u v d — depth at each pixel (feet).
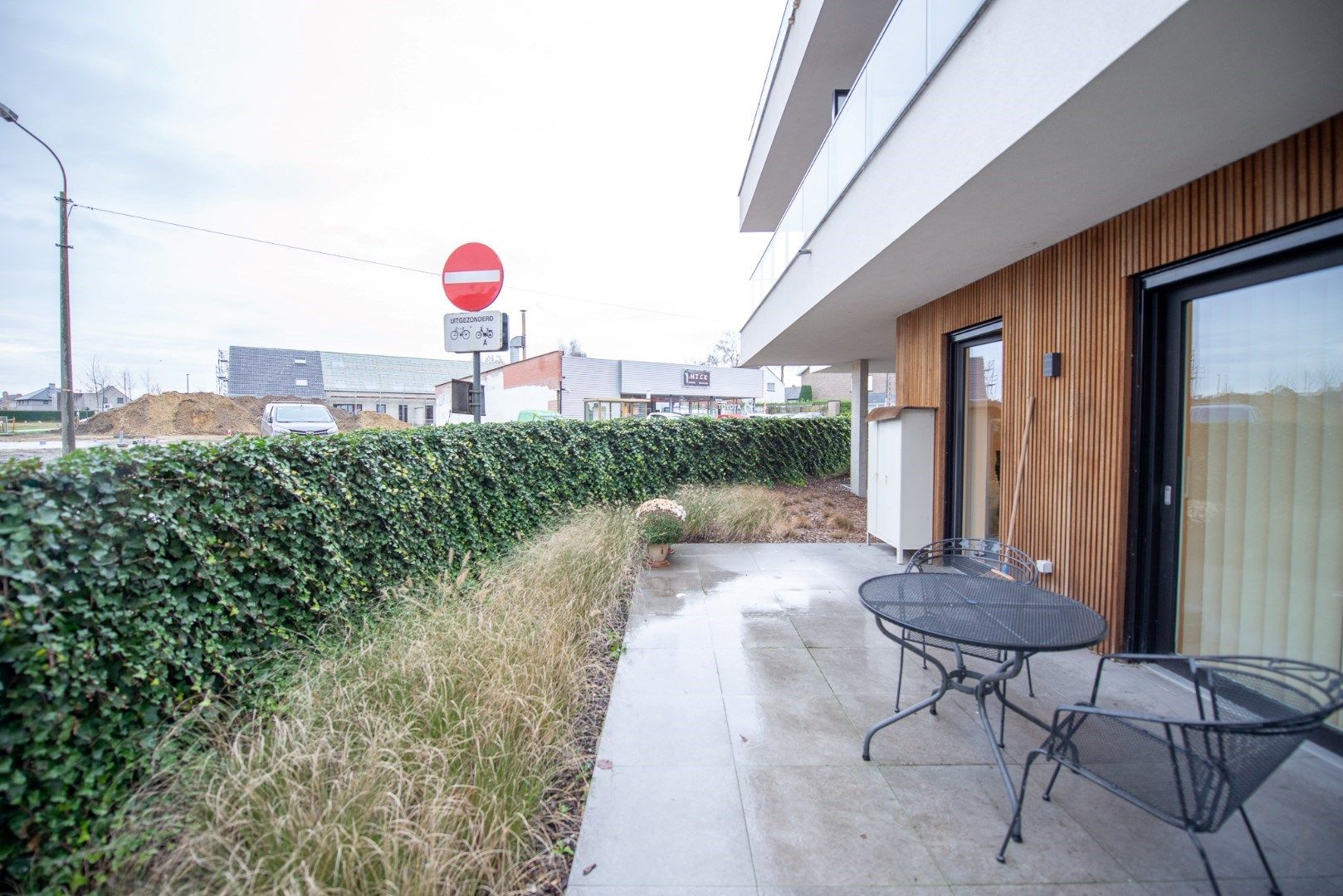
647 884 5.97
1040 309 13.30
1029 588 9.25
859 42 21.99
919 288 17.08
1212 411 9.71
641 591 16.25
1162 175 9.18
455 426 17.33
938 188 10.39
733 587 16.56
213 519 8.34
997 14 8.45
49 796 5.79
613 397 101.40
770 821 6.88
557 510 22.13
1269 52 6.01
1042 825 6.73
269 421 45.47
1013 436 14.30
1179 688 9.93
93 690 6.23
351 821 5.79
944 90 10.12
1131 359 10.84
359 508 11.86
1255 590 9.05
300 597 9.82
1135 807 7.04
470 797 6.55
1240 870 5.98
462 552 15.89
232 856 5.46
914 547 18.98
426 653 8.88
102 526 6.68
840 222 16.33
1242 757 4.99
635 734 8.81
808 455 38.11
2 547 5.50
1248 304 9.06
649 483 29.01
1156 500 10.63
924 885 5.89
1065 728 6.16
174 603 7.57
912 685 10.36
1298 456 8.41
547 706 8.14
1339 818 6.74
